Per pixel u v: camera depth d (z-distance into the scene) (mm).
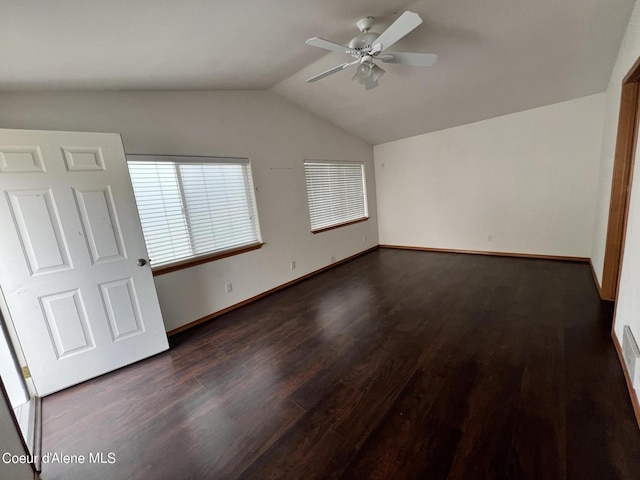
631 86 2258
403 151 5152
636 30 1871
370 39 1981
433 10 2018
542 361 1837
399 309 2820
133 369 2219
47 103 2021
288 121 3748
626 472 1125
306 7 1721
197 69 2258
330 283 3840
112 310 2193
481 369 1819
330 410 1601
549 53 2590
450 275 3701
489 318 2471
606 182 2820
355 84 3254
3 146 1762
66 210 1979
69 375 2039
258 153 3398
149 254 2588
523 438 1310
